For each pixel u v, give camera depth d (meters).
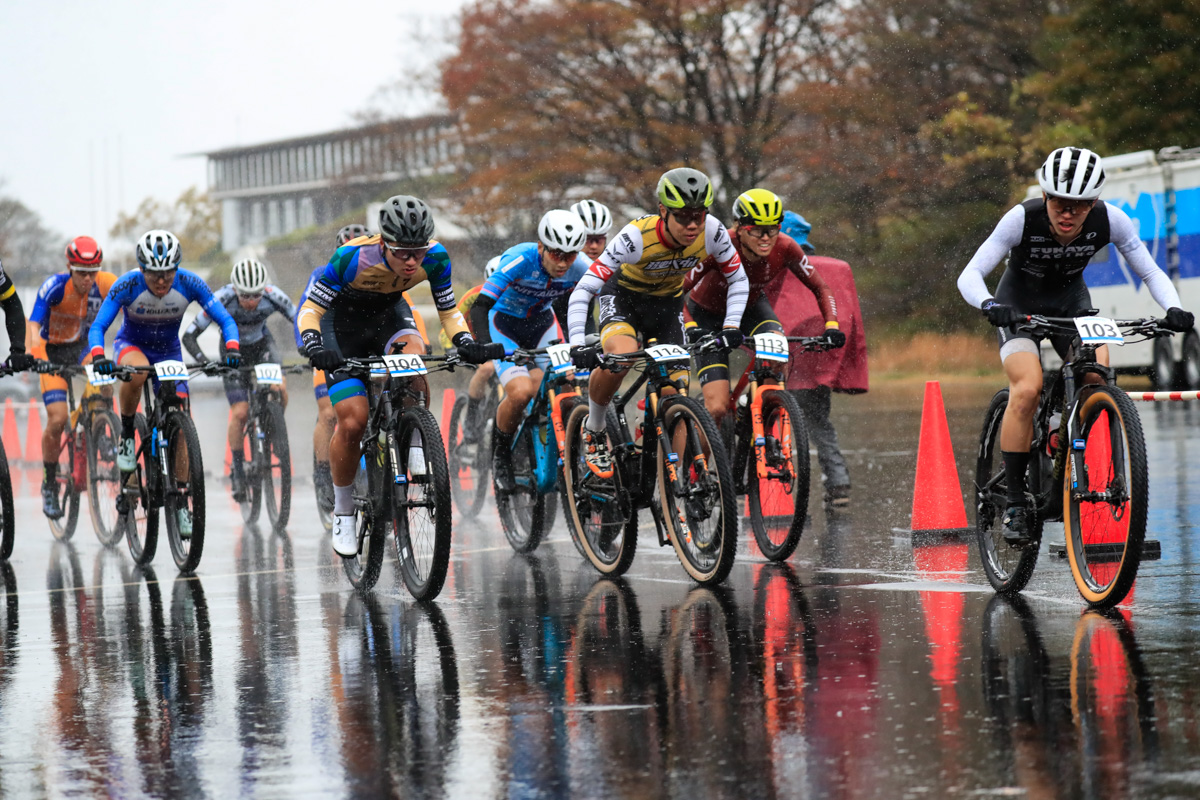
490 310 17.19
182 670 11.45
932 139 66.94
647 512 23.39
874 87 65.69
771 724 8.92
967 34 67.88
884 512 20.05
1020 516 12.77
